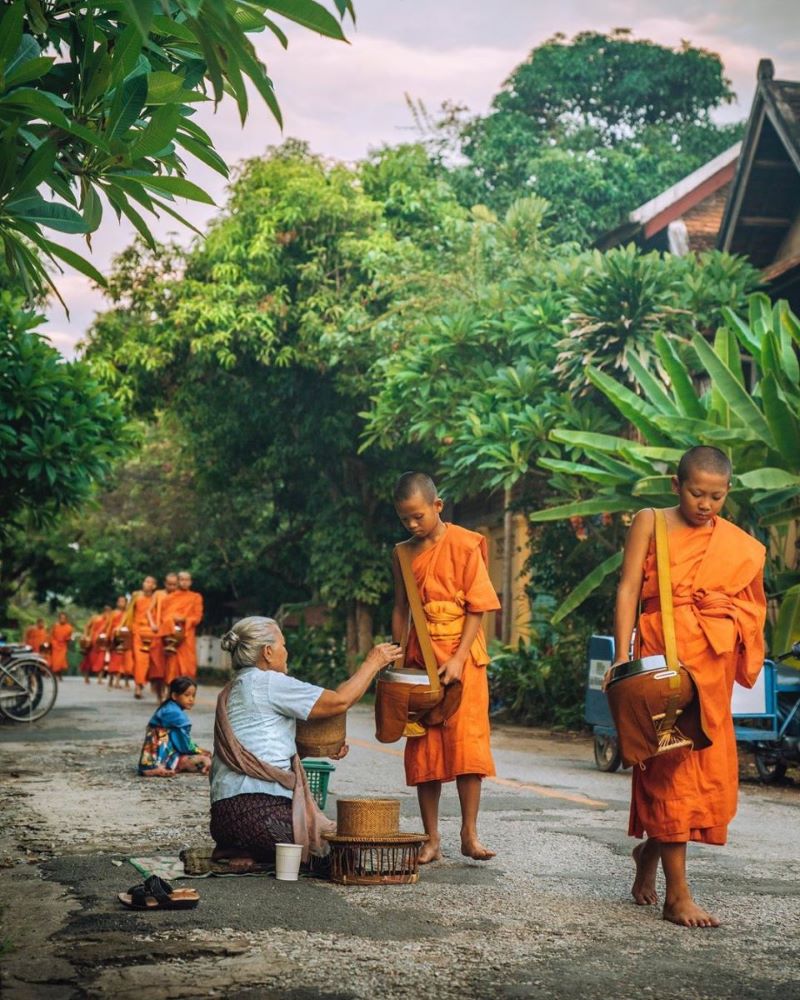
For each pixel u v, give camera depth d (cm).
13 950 395
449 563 573
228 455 2781
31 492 1420
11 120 401
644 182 3134
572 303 1567
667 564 462
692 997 360
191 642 1711
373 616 2794
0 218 422
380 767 980
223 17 370
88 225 420
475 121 3400
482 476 1711
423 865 563
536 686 1653
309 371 2525
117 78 415
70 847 592
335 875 512
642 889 487
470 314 1775
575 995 358
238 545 3409
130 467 3594
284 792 529
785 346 1182
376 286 2344
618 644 465
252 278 2469
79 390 1405
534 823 701
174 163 464
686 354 1578
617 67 3484
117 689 2548
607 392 1204
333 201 2434
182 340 2505
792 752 969
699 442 1174
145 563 3812
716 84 3478
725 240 1847
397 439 2092
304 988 358
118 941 407
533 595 1852
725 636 451
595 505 1214
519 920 452
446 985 365
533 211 2145
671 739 448
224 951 397
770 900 500
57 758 1024
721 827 455
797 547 1330
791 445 1096
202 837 625
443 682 561
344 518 2617
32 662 1509
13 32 386
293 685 534
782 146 1742
